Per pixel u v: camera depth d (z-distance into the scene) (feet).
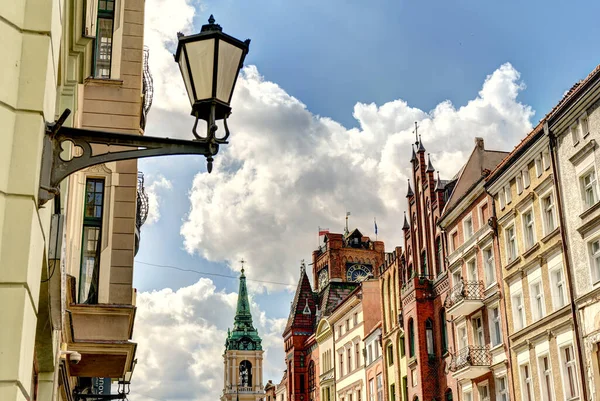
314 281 304.30
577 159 106.42
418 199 169.78
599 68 98.94
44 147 22.12
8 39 20.66
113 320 63.10
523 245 121.39
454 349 144.56
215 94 25.05
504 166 127.13
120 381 79.56
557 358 109.40
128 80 72.23
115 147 69.62
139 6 74.90
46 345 33.58
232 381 470.80
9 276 19.36
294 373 264.72
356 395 206.80
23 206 19.98
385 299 185.06
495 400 127.34
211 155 24.84
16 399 18.69
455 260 146.30
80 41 39.24
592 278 101.81
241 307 499.10
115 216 68.64
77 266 65.51
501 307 127.85
